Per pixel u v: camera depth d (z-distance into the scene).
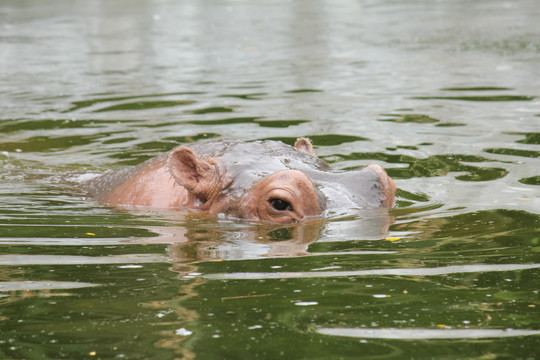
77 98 41.28
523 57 50.09
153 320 12.91
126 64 53.31
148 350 11.73
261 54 56.25
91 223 19.88
